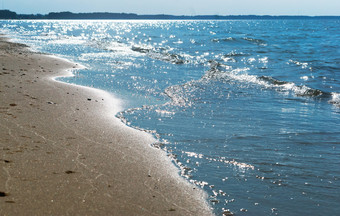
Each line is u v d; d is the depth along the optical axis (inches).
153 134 314.5
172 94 504.7
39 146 246.8
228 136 313.7
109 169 221.5
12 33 2438.5
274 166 246.8
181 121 362.9
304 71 768.3
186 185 210.8
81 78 608.4
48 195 177.3
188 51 1275.8
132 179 210.8
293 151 278.1
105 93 486.9
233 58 1032.2
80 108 378.6
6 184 183.8
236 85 594.2
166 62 922.1
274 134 322.3
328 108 440.8
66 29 3764.8
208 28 4284.0
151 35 2583.7
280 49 1348.4
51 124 305.6
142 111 399.9
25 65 691.4
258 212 182.7
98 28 4340.6
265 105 450.6
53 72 647.1
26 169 204.8
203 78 660.7
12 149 234.2
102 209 170.2
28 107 353.4
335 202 195.2
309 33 2694.4
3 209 159.3
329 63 904.9
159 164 241.6
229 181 220.7
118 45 1510.8
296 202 194.9
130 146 273.6
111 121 342.3
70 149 249.0
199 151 274.7
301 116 393.7
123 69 760.3
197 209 181.9
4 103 358.3
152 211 174.7
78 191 185.6
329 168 243.9
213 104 449.4
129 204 179.0
